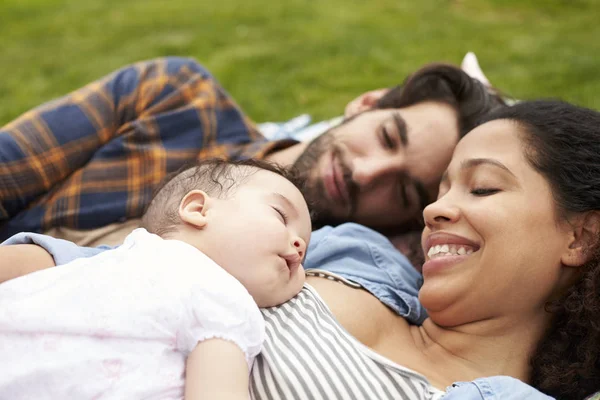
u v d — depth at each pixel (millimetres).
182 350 1348
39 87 4773
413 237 2438
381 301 1762
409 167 2301
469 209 1653
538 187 1631
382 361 1481
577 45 5379
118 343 1299
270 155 2469
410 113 2383
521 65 5070
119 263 1391
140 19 5852
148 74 2451
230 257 1497
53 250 1533
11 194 2139
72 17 5926
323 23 5766
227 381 1258
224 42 5414
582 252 1618
